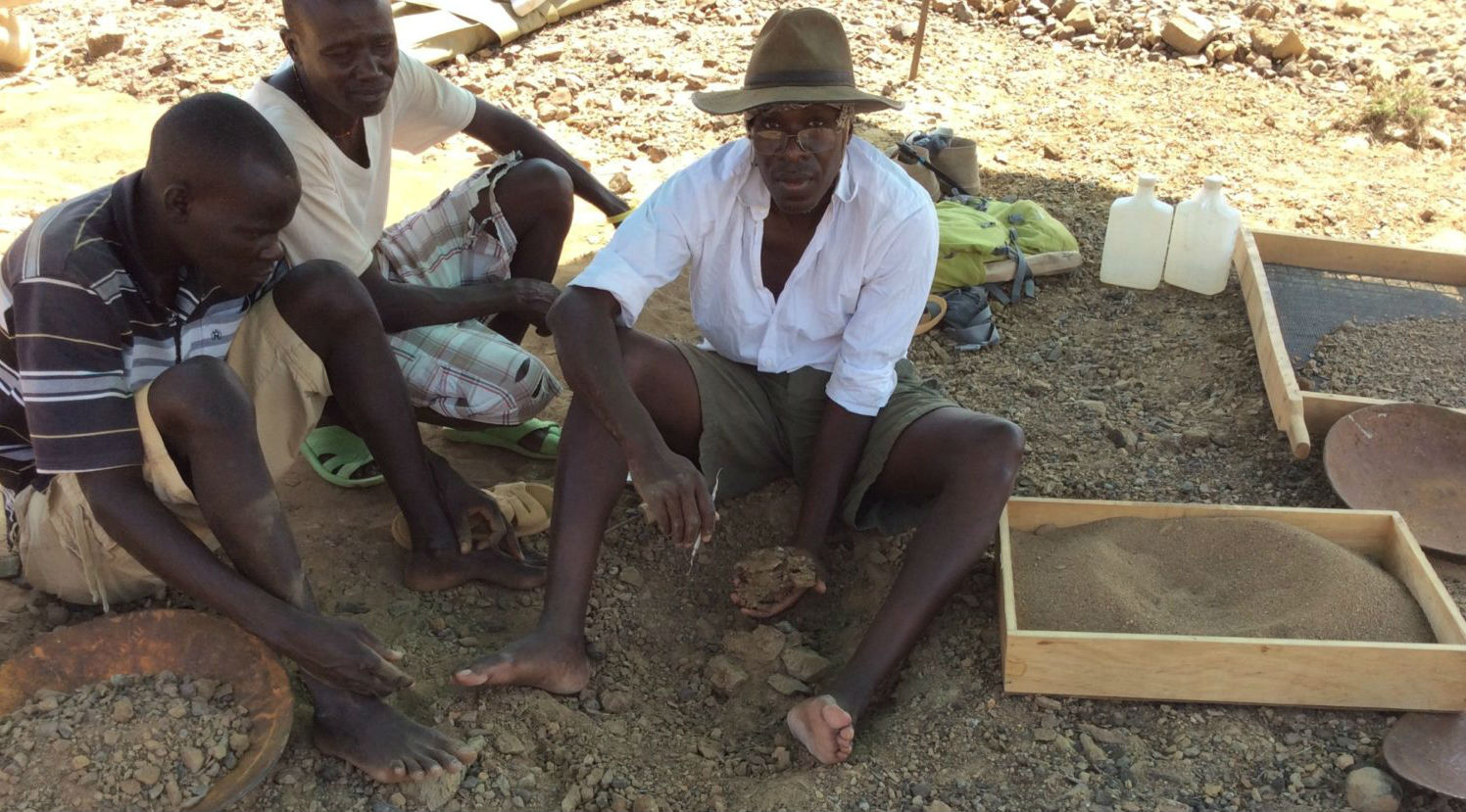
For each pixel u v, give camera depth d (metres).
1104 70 6.06
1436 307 4.00
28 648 2.30
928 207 2.64
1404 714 2.46
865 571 2.93
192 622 2.34
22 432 2.34
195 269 2.30
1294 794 2.33
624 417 2.46
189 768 2.15
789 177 2.44
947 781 2.37
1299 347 3.78
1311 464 3.32
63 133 5.09
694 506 2.38
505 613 2.73
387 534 2.91
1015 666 2.50
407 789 2.25
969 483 2.54
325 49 2.48
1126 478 3.30
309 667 2.19
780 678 2.66
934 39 6.29
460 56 5.75
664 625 2.83
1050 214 4.70
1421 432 3.22
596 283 2.55
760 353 2.81
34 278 2.07
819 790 2.33
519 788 2.32
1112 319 4.10
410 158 4.98
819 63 2.36
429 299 2.84
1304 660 2.43
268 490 2.18
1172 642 2.43
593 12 6.36
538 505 2.94
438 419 3.05
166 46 5.95
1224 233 4.11
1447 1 6.78
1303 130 5.50
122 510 2.13
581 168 3.49
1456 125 5.52
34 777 2.10
